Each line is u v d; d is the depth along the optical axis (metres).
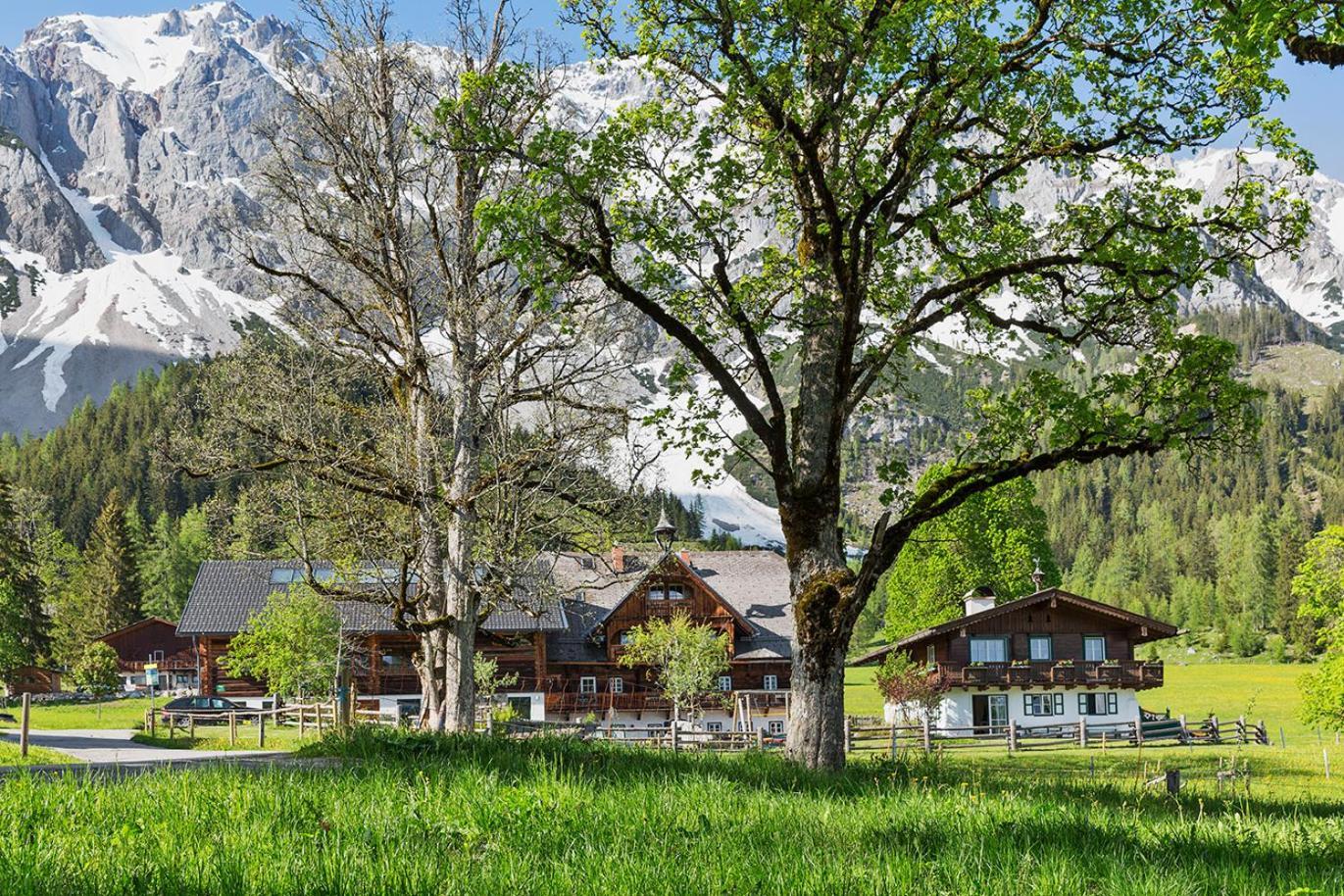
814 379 17.47
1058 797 12.24
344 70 25.62
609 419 25.36
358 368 25.94
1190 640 178.88
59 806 8.75
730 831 8.45
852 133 16.25
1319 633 48.31
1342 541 47.00
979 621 59.16
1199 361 17.02
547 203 16.00
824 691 16.47
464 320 24.80
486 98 17.19
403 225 25.80
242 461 25.42
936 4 14.99
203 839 7.46
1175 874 7.28
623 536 27.12
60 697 83.38
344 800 9.18
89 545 137.00
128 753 32.78
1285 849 8.95
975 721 59.62
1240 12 11.84
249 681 70.75
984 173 18.34
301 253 25.89
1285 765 38.47
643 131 16.91
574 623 68.62
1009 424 17.59
